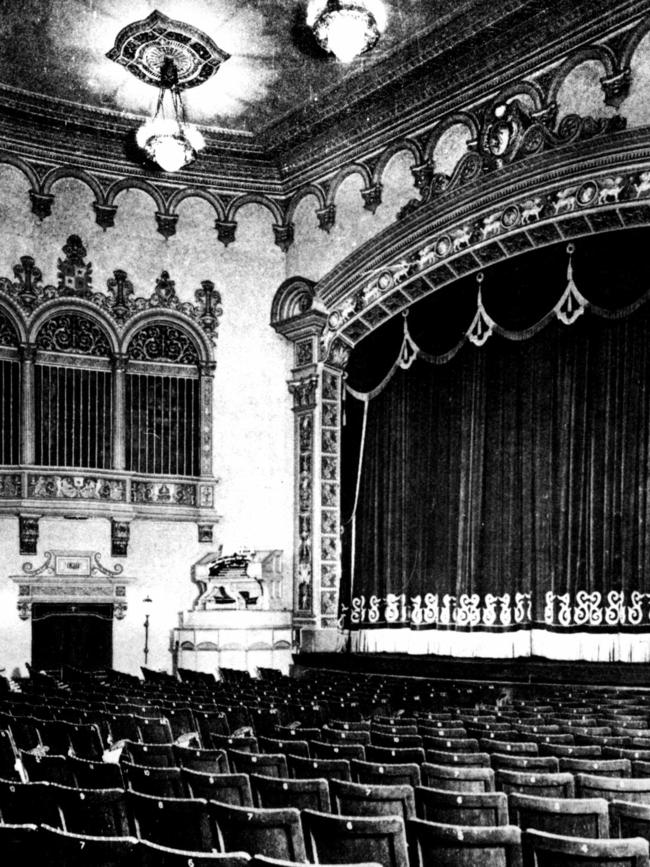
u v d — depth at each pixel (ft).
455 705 40.52
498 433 54.44
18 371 58.95
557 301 50.65
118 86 57.52
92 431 60.54
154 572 60.95
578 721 28.94
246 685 42.65
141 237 62.75
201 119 61.57
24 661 56.80
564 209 47.91
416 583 57.47
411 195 56.39
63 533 59.21
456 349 55.77
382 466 60.34
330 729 25.38
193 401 62.95
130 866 12.66
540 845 12.91
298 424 61.98
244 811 14.78
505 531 53.47
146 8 49.88
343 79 56.80
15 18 50.44
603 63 46.50
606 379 49.37
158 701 34.12
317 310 60.34
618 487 48.47
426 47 52.85
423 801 16.46
